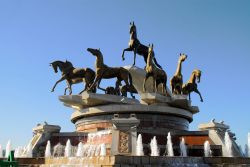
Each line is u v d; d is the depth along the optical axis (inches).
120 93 1106.1
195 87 1164.5
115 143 765.9
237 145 949.2
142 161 586.9
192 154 860.0
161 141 893.2
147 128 963.3
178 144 903.7
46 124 1002.1
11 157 490.9
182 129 1076.5
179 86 1150.3
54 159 706.2
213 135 913.5
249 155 953.5
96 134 919.7
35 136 1008.2
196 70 1165.1
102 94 1026.7
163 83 1130.0
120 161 567.8
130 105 1007.0
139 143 789.9
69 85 1083.3
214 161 676.1
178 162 625.9
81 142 932.6
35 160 747.4
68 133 984.9
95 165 591.5
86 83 1064.8
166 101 1067.9
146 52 1274.6
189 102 1103.6
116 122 791.1
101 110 1018.7
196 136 927.7
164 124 1022.4
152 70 1098.1
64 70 1080.2
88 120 1050.1
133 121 792.9
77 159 640.4
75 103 1053.2
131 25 1283.2
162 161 606.2
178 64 1172.5
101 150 845.8
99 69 1057.5
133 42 1264.8
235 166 683.4
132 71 1233.4
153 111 1010.7
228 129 973.8
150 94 1047.0
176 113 1048.8
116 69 1093.1
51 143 974.4
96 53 1057.5
